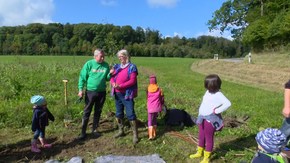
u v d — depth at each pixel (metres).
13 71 21.06
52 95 12.65
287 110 4.89
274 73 21.77
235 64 30.22
